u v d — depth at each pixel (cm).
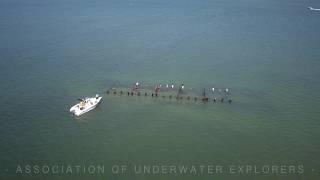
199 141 8650
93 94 10688
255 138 8794
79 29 16950
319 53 14375
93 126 9150
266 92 11038
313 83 11712
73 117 9488
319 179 7512
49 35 15838
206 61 13362
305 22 19050
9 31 16175
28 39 15175
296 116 9788
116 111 9831
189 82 11550
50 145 8381
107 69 12425
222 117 9644
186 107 10088
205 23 18600
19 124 9112
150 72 12275
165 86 11231
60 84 11244
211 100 10462
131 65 12838
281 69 12756
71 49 14225
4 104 9969
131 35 16312
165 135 8862
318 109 10169
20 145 8331
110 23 18175
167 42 15475
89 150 8262
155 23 18375
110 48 14512
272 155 8231
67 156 8044
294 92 11106
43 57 13275
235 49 14750
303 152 8350
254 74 12294
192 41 15688
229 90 11088
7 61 12788
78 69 12350
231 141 8669
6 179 7275
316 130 9188
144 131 9006
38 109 9794
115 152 8219
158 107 10069
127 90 10956
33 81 11362
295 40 15988
